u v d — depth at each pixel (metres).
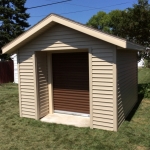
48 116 6.85
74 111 6.96
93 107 5.47
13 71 16.38
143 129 5.41
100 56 5.24
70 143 4.71
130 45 5.40
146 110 7.32
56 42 5.84
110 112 5.25
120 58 5.62
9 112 7.34
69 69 6.90
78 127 5.70
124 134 5.09
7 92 11.33
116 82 5.11
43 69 6.73
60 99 7.17
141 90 10.22
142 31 11.20
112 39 4.82
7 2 25.31
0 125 6.01
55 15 5.41
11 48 6.21
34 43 6.20
